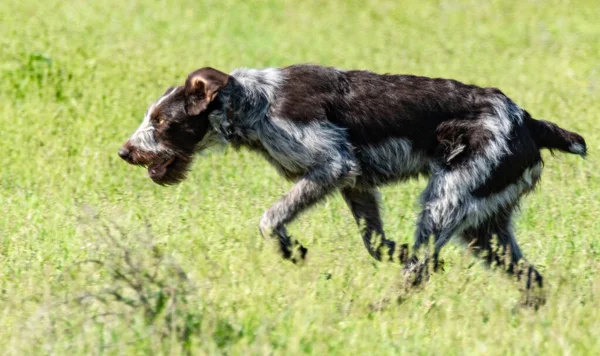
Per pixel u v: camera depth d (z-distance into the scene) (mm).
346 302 15859
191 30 45469
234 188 23344
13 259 18422
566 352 13859
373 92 18125
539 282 17594
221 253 18188
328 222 20594
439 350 14180
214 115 18328
